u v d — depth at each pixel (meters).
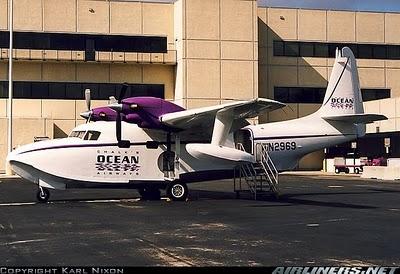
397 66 54.16
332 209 17.69
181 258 9.50
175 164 20.89
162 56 48.16
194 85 46.97
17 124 44.22
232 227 13.45
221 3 47.59
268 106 18.50
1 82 45.88
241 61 48.00
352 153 52.09
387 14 54.12
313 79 52.50
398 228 13.28
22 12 45.84
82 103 47.34
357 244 10.95
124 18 48.12
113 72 48.12
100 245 10.85
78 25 47.03
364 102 48.41
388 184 31.55
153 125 20.14
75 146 20.00
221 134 19.94
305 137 22.70
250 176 21.83
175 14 48.81
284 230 12.95
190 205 19.08
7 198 22.05
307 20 52.50
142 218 15.25
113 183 20.33
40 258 9.49
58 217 15.48
